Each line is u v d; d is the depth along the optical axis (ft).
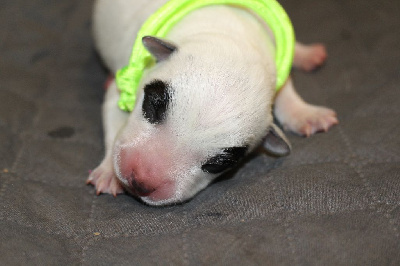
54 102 0.77
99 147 0.70
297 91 0.81
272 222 0.53
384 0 0.97
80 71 0.85
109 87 0.75
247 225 0.53
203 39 0.63
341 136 0.68
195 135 0.56
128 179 0.57
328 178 0.58
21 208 0.55
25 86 0.78
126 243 0.51
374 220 0.52
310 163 0.63
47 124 0.72
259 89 0.60
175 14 0.67
